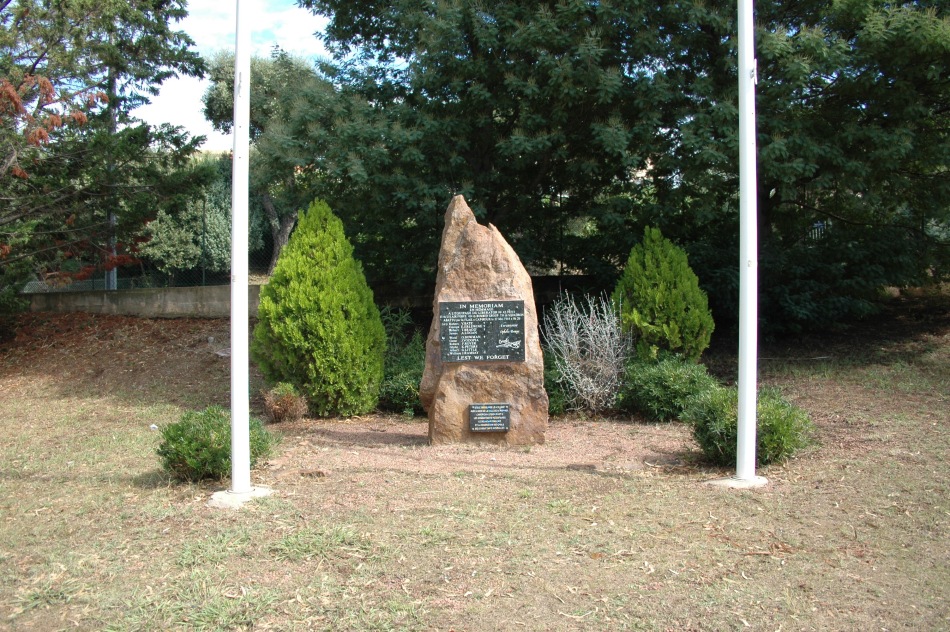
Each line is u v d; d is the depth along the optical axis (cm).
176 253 2123
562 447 753
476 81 1143
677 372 875
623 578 430
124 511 553
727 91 1067
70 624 390
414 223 1257
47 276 1460
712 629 377
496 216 1284
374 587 421
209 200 2231
